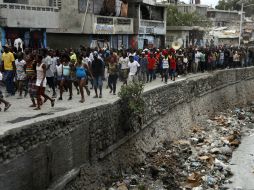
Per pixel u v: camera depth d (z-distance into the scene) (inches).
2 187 386.3
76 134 532.4
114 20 1609.3
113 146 641.0
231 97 1531.7
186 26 2324.1
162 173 706.8
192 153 859.4
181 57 1272.1
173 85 975.6
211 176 737.6
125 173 674.2
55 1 1411.2
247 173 791.7
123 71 938.7
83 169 553.0
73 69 748.0
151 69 1096.2
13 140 401.4
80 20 1456.7
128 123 690.2
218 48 1624.0
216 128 1142.3
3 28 1045.8
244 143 1026.1
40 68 628.1
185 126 1045.2
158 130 866.1
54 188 472.4
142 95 750.5
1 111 615.8
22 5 1077.1
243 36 2847.0
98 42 1544.0
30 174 430.0
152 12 1945.1
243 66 1759.4
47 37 1428.4
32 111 617.6
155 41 1994.3
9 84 771.4
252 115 1412.4
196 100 1178.0
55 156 480.4
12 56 762.2
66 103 709.3
